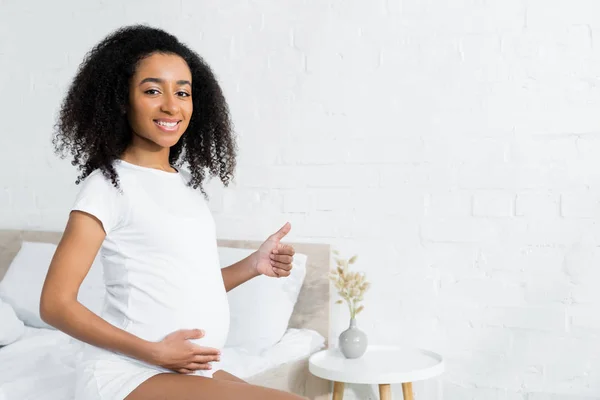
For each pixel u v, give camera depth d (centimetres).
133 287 147
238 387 138
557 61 238
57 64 316
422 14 255
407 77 257
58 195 318
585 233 235
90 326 137
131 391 136
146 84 150
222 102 178
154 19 297
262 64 279
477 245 248
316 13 270
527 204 242
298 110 273
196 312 148
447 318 252
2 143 328
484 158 247
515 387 244
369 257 263
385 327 261
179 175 165
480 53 247
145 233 147
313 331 264
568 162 237
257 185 280
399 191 259
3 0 326
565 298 238
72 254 140
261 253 174
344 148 266
